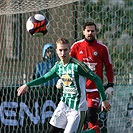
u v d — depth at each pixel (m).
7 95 26.89
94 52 22.88
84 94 18.73
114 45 32.72
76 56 23.20
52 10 33.47
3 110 26.75
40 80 19.19
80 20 33.38
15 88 27.11
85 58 22.97
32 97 26.59
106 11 33.41
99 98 22.67
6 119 26.69
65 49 18.34
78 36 31.30
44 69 27.11
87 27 22.77
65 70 18.61
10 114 26.69
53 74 19.08
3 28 31.56
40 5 25.66
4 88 27.05
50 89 26.61
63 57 18.38
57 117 18.86
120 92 27.73
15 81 27.88
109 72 22.92
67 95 18.77
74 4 32.16
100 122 26.41
